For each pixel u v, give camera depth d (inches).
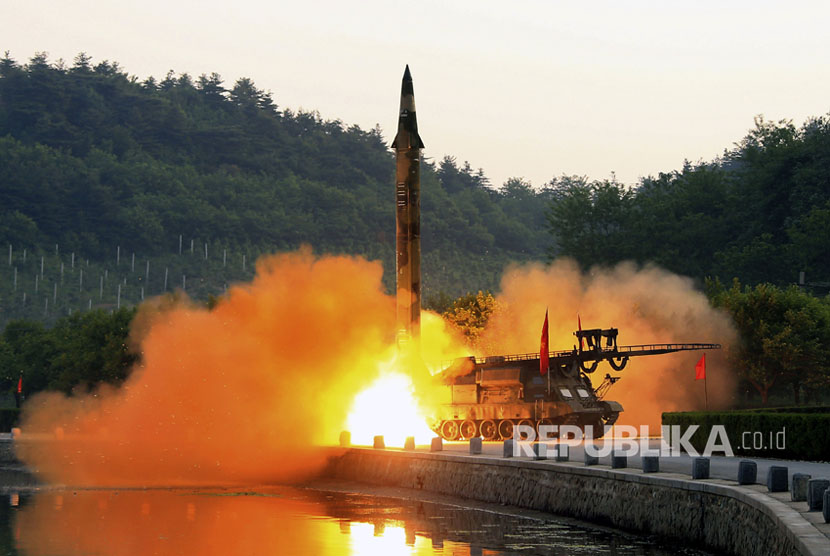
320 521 5017.2
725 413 5521.7
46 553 4138.8
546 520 4739.2
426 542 4298.7
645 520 4097.0
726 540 3503.9
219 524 4955.7
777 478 3395.7
